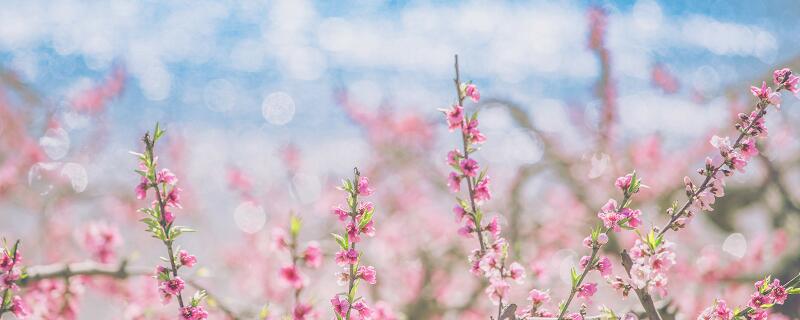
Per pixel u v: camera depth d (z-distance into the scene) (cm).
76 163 682
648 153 616
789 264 509
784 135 677
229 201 821
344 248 192
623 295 194
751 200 638
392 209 662
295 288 195
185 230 199
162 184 197
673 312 272
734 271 508
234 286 600
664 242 189
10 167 621
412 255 561
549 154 644
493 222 199
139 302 385
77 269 304
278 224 606
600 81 563
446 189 661
